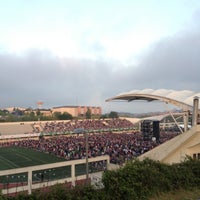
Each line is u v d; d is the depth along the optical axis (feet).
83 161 102.83
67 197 45.80
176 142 88.89
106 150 160.76
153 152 94.58
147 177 54.03
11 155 188.03
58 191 46.24
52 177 111.14
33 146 221.46
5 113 605.73
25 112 611.06
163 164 60.54
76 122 378.53
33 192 46.06
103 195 49.08
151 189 53.93
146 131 175.83
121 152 151.33
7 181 99.50
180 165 62.54
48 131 317.42
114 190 50.24
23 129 343.87
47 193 45.68
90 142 200.13
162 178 56.13
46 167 95.25
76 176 99.71
